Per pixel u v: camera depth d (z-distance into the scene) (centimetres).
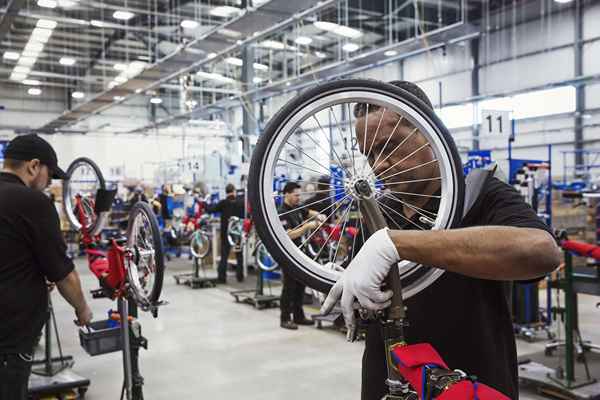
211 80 1334
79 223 296
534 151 1205
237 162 1268
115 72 1416
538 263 68
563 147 1156
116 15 845
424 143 90
